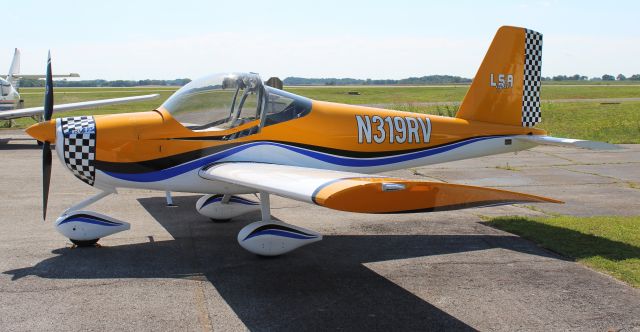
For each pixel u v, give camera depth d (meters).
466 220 6.85
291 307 4.04
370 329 3.68
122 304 4.03
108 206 7.35
